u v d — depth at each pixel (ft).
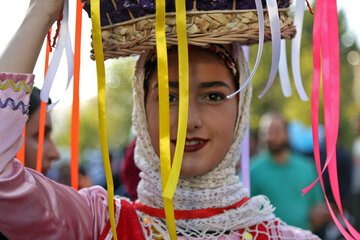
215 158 3.84
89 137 31.78
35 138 5.82
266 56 23.50
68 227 3.45
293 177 10.85
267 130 11.02
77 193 3.74
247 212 4.00
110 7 3.48
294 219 10.73
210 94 3.84
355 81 30.53
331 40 3.30
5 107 3.13
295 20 3.78
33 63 3.33
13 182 3.14
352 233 3.24
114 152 13.42
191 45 3.83
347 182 12.98
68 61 3.78
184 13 2.98
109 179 3.07
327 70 3.31
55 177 10.61
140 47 3.43
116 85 27.17
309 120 24.80
